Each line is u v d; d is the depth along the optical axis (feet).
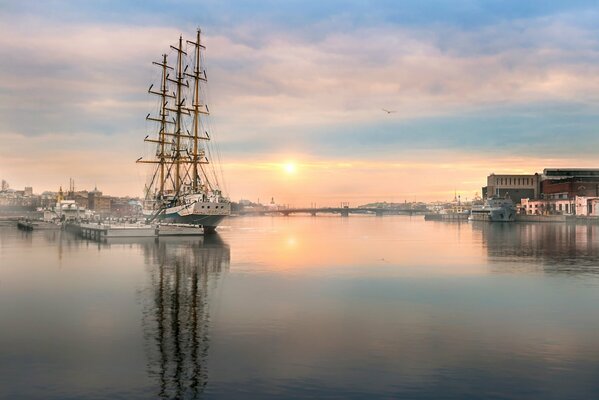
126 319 96.07
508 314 100.53
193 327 90.02
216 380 64.80
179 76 468.34
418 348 77.61
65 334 85.46
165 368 69.05
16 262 190.90
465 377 65.51
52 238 352.90
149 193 490.49
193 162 465.88
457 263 191.52
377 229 563.07
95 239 333.42
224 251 240.32
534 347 77.97
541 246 275.39
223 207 398.83
